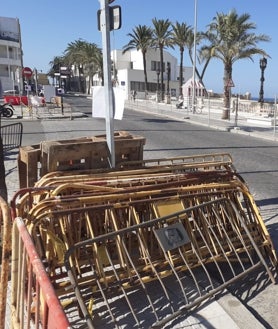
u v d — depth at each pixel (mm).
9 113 24984
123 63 73562
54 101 32594
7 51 70375
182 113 31828
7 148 11266
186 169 4996
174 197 4188
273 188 8062
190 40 48250
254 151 13352
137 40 55844
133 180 4234
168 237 3787
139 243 3885
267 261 4547
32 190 3754
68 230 3670
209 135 17938
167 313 3506
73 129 19016
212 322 3381
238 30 23547
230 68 25016
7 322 3355
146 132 18344
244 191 4777
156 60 71375
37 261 2186
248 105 31016
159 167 4836
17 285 2941
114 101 4746
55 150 4445
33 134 16812
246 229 4340
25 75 28281
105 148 4793
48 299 1846
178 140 15781
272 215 6297
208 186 4473
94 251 3625
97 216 3980
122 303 3641
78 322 3324
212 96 52219
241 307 3588
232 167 5285
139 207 4172
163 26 51188
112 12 4656
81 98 64625
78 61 79625
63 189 3812
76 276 3410
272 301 3824
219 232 4371
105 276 3531
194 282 4012
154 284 3963
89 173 4484
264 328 3318
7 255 3100
